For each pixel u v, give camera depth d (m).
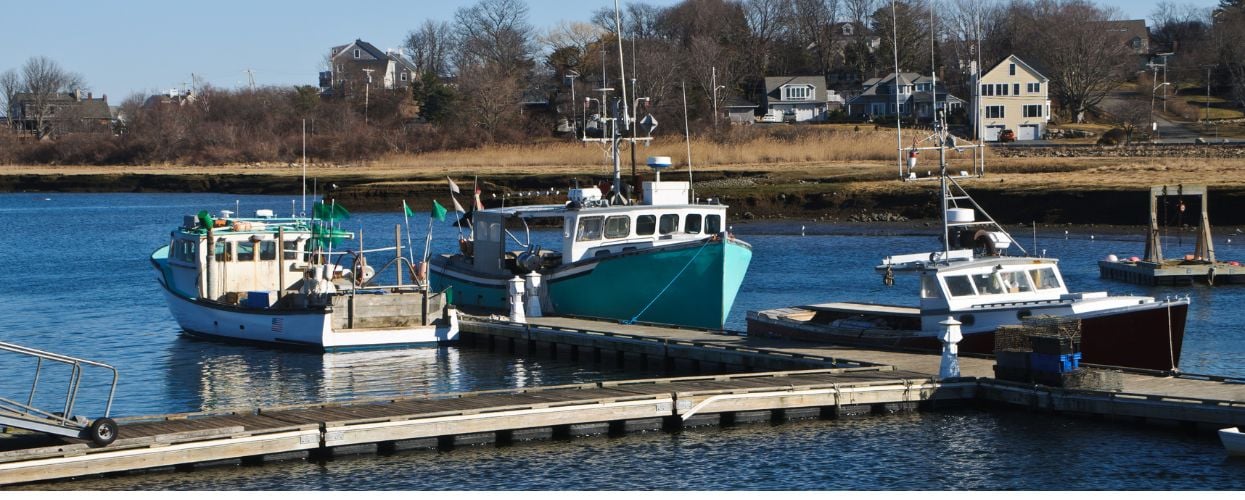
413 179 183.12
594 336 57.00
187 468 37.97
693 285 60.50
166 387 53.88
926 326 51.44
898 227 131.62
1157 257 86.56
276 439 38.25
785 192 145.38
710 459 39.62
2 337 67.94
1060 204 130.25
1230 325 66.00
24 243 129.38
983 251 55.31
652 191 65.75
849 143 192.12
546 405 41.41
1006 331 45.00
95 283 93.94
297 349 61.19
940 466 38.50
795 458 39.62
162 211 172.50
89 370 58.28
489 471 38.41
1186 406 40.16
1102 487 36.12
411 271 64.88
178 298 67.06
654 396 42.69
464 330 63.06
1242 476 36.62
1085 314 47.31
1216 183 131.50
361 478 37.62
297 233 67.44
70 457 35.78
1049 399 43.25
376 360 58.78
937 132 53.47
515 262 68.12
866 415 44.69
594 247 64.50
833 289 85.75
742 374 46.88
